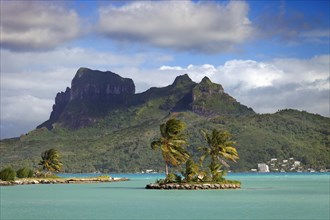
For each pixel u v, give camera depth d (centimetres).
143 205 7700
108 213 6556
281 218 5866
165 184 11944
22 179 17775
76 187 14612
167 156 12225
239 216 6097
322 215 6153
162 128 12319
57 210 7069
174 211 6738
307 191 11644
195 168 12138
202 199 8750
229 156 11975
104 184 17250
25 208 7431
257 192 10981
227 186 11900
